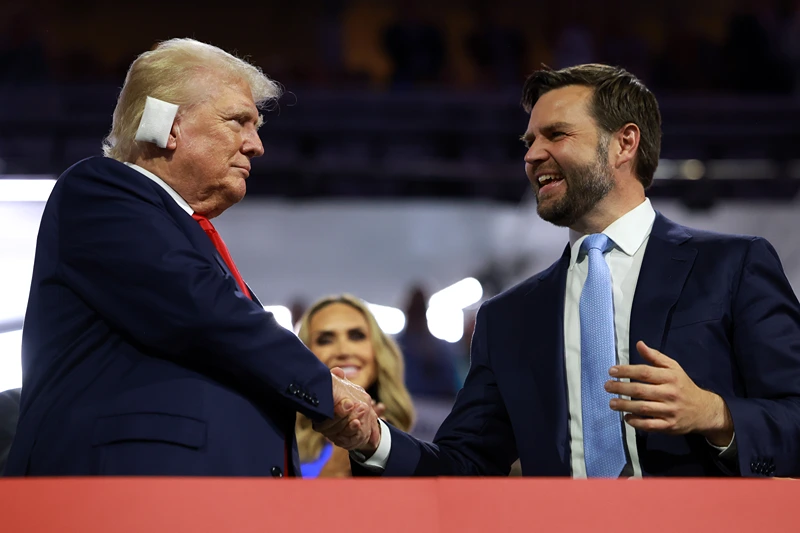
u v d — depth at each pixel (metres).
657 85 25.66
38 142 21.11
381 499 4.47
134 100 6.38
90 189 6.00
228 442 5.56
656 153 7.22
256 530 4.34
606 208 7.04
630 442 6.29
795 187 21.92
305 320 10.15
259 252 23.44
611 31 27.95
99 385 5.62
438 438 7.17
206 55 6.54
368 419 6.28
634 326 6.48
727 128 22.50
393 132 22.36
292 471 5.97
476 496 4.52
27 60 23.25
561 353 6.75
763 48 25.33
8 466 5.51
